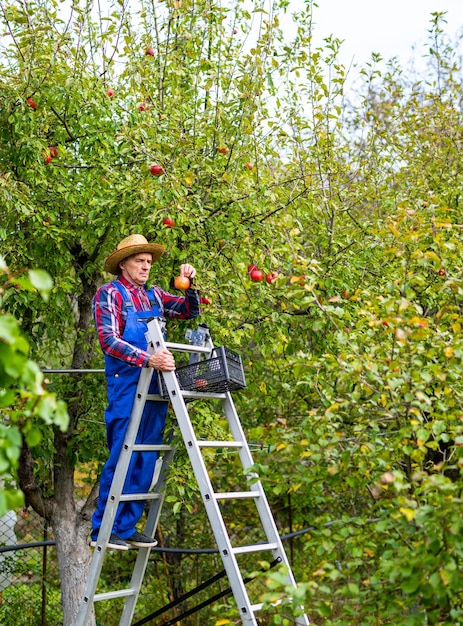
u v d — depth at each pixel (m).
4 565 6.86
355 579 3.03
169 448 4.52
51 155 5.60
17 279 2.10
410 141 7.35
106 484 4.36
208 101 5.87
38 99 5.52
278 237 5.45
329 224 6.11
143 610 7.43
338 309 3.64
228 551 3.82
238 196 5.32
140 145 5.28
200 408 5.04
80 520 5.87
